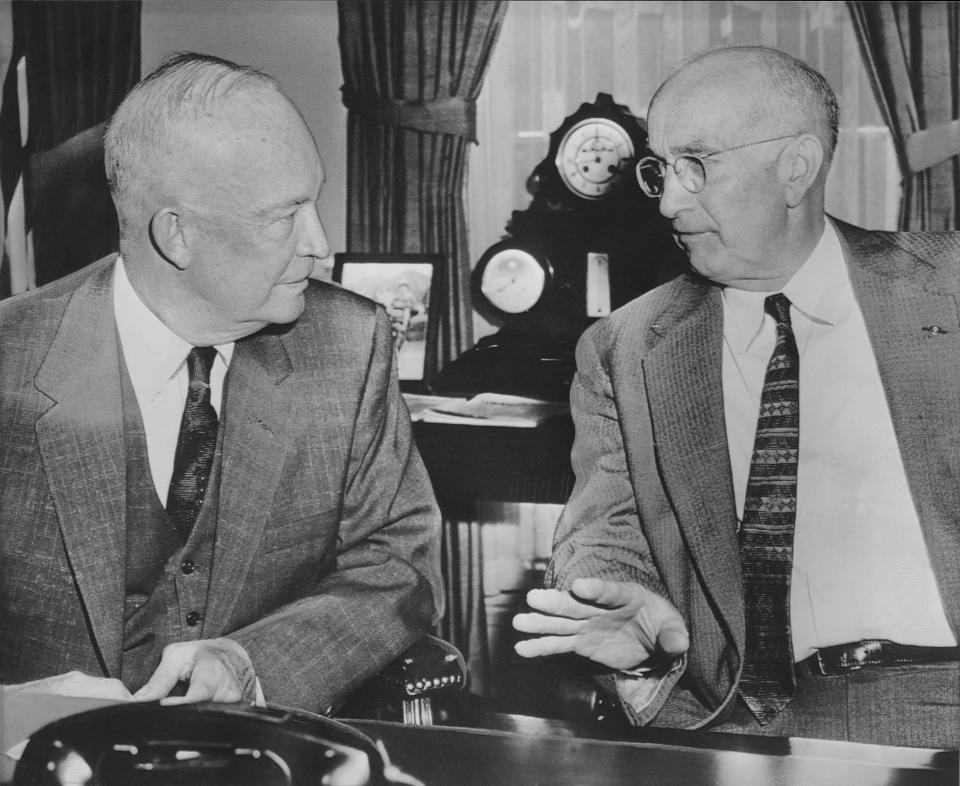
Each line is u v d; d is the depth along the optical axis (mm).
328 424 1479
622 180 2842
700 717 1630
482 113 3117
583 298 2869
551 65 3117
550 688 1584
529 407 2635
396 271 2936
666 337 1681
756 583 1626
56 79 3109
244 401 1448
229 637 1304
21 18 3080
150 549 1423
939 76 2986
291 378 1474
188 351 1442
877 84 3025
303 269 1393
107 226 3150
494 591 3053
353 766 862
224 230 1325
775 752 1044
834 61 3062
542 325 2875
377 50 3049
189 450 1433
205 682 1187
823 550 1642
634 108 3125
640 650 1395
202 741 862
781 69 1576
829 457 1658
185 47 3086
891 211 3068
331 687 1310
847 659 1603
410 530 1516
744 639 1555
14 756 898
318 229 1380
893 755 1012
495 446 2506
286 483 1457
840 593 1628
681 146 1586
